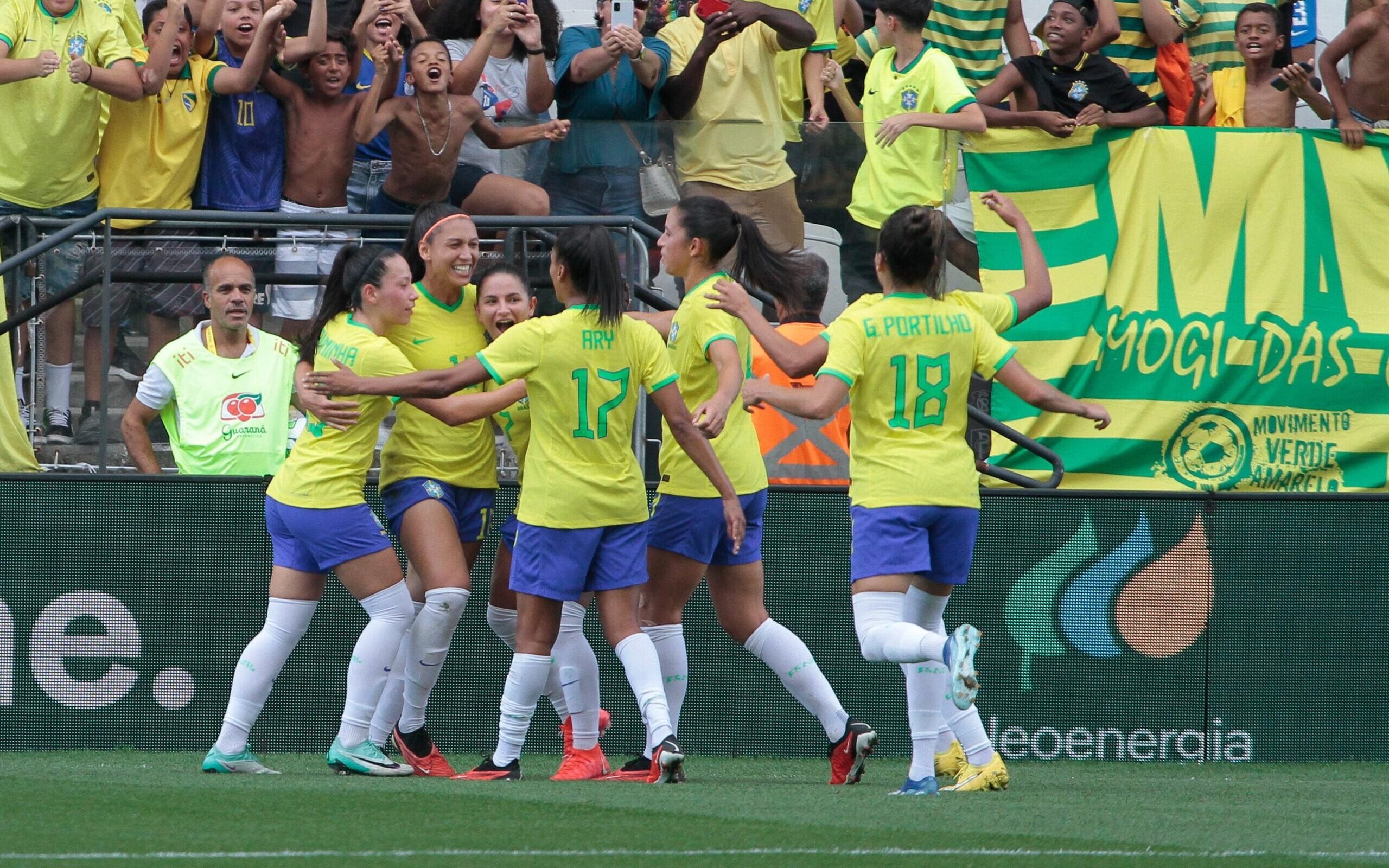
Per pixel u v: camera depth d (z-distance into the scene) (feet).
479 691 78.69
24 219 86.48
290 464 63.87
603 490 61.52
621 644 62.80
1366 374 88.53
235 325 80.94
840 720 64.49
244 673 64.80
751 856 41.86
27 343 84.79
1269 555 80.33
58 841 43.29
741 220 71.36
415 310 67.05
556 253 61.62
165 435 85.25
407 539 65.77
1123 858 42.37
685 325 64.90
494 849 42.60
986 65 101.96
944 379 57.72
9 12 88.89
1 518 77.25
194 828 45.98
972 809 53.47
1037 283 63.36
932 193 88.79
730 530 61.57
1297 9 108.37
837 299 88.48
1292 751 80.12
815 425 84.12
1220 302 88.79
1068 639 80.02
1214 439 88.12
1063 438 87.56
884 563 57.21
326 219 84.64
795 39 98.73
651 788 60.13
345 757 64.69
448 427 65.57
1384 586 80.53
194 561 77.77
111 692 77.71
